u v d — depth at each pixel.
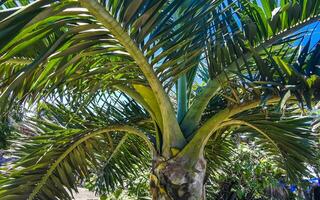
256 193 6.12
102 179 4.19
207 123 2.83
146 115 3.74
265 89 2.36
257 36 2.83
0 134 5.79
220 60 2.79
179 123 3.02
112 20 1.70
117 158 4.12
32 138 3.58
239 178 5.86
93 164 3.67
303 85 2.17
